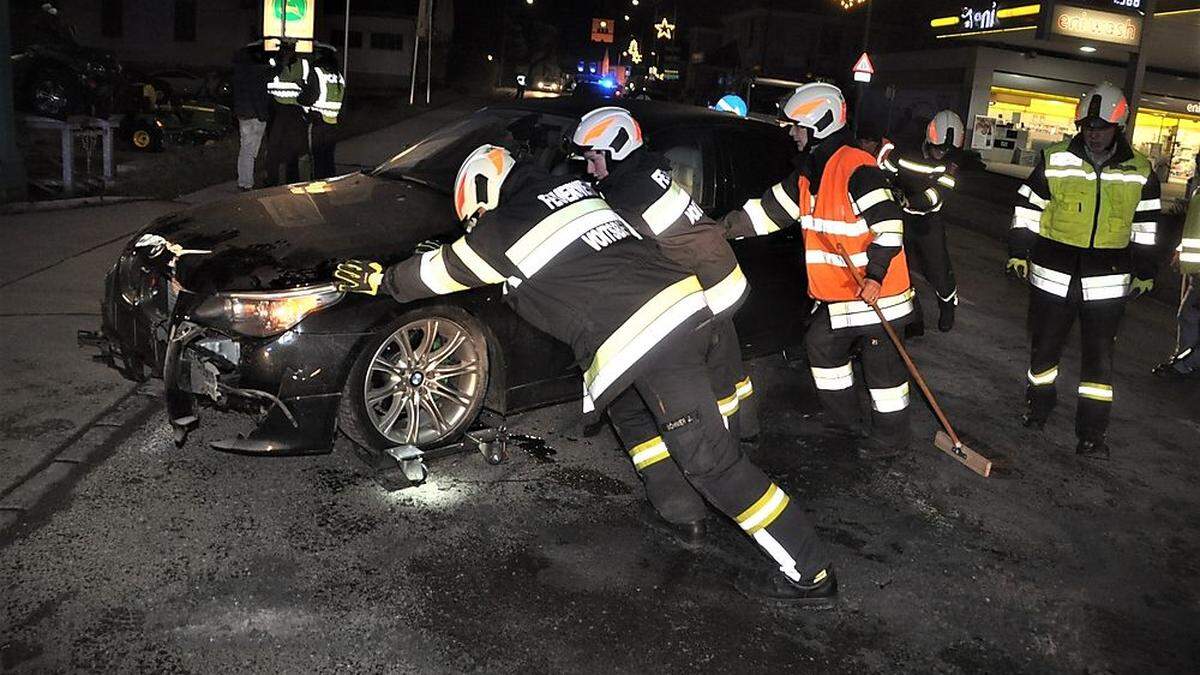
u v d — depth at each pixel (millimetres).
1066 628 3430
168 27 36469
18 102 13570
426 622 3080
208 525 3521
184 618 2975
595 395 3066
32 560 3189
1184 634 3461
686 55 51625
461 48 64000
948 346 7078
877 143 6449
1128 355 7551
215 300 3611
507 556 3535
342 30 46000
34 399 4305
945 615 3441
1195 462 5195
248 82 8875
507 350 4160
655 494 3732
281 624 2992
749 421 4613
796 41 51031
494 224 3033
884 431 4688
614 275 3047
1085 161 4801
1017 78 29719
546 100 5539
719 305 3766
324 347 3666
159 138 14656
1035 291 5090
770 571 3494
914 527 4102
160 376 3979
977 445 5109
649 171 3562
